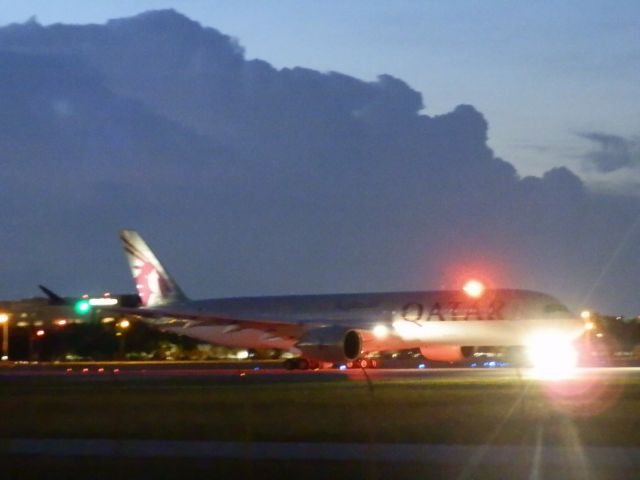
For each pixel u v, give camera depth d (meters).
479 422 68.38
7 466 51.50
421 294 148.75
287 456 52.53
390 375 127.06
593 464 48.47
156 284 180.62
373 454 51.16
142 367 186.50
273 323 153.50
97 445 58.53
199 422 71.88
